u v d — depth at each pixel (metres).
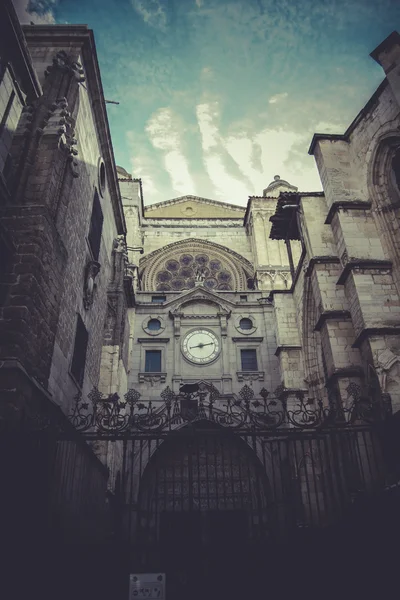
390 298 17.09
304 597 8.70
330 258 21.05
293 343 27.25
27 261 12.10
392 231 18.52
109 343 23.83
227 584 8.82
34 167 13.98
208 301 30.94
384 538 9.06
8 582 8.09
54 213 13.82
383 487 10.48
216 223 41.91
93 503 16.03
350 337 19.00
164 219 41.97
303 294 26.16
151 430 10.60
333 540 9.32
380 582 8.72
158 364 28.98
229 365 28.69
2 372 10.23
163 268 38.84
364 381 17.17
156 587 8.39
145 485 23.73
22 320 11.23
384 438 11.06
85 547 9.16
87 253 18.78
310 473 20.69
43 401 11.95
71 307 16.05
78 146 17.16
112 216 25.22
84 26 17.78
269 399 27.31
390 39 18.55
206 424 25.36
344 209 19.33
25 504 8.91
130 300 29.47
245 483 23.70
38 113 15.10
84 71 18.06
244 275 38.19
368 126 20.44
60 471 11.79
